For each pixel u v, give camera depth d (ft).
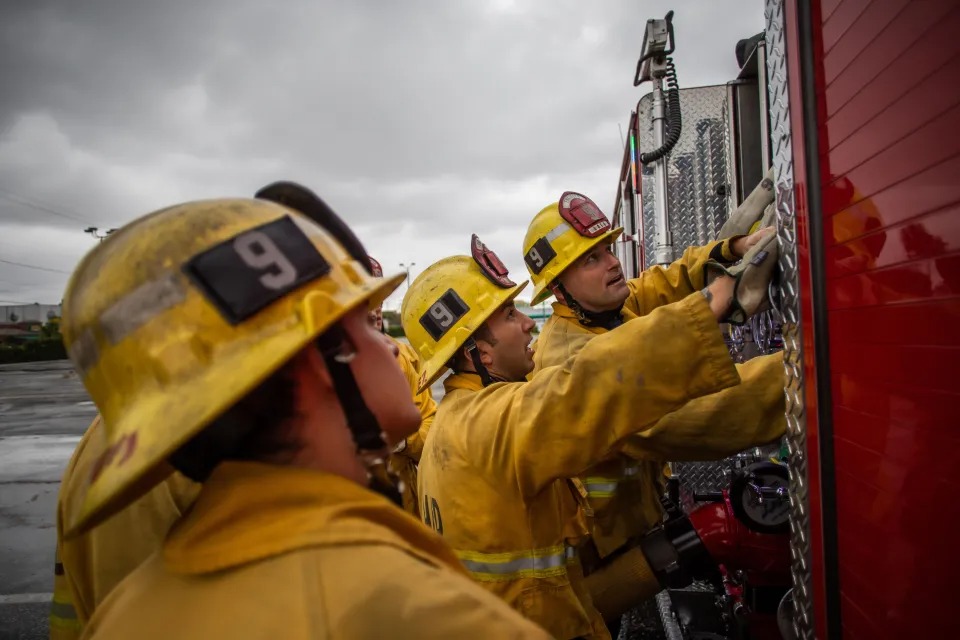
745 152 9.89
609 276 8.53
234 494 2.23
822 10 3.32
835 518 3.37
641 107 12.38
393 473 2.94
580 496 6.31
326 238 2.79
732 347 8.02
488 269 6.73
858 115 2.99
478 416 5.47
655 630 9.53
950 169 2.36
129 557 4.82
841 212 3.19
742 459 9.48
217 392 2.17
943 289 2.43
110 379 2.48
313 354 2.48
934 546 2.58
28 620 12.60
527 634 2.00
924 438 2.60
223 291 2.30
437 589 2.02
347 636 1.87
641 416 4.45
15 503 21.25
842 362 3.24
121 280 2.45
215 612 2.01
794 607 3.87
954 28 2.30
